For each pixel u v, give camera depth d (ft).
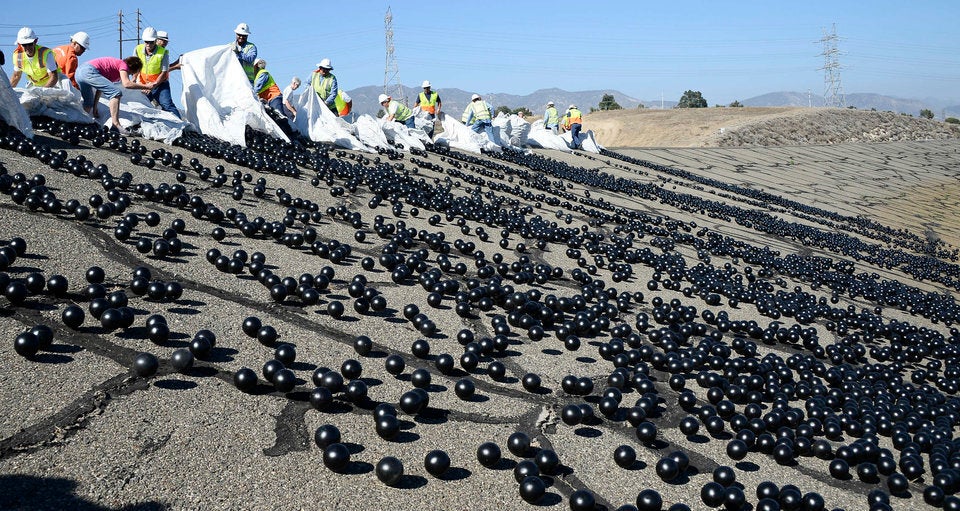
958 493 12.32
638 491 10.91
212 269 17.44
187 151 31.86
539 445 11.87
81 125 31.53
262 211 24.17
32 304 13.51
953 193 88.02
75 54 33.42
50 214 18.72
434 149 52.29
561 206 39.83
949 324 31.04
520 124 69.21
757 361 17.26
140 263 16.84
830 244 45.60
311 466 10.06
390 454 10.75
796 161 96.73
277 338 14.26
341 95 50.90
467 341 15.72
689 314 21.22
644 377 14.75
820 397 15.88
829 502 11.56
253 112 38.34
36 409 10.23
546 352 16.38
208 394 11.53
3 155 23.06
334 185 31.24
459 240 24.12
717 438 13.32
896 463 12.92
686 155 89.20
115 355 12.22
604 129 240.32
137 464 9.43
